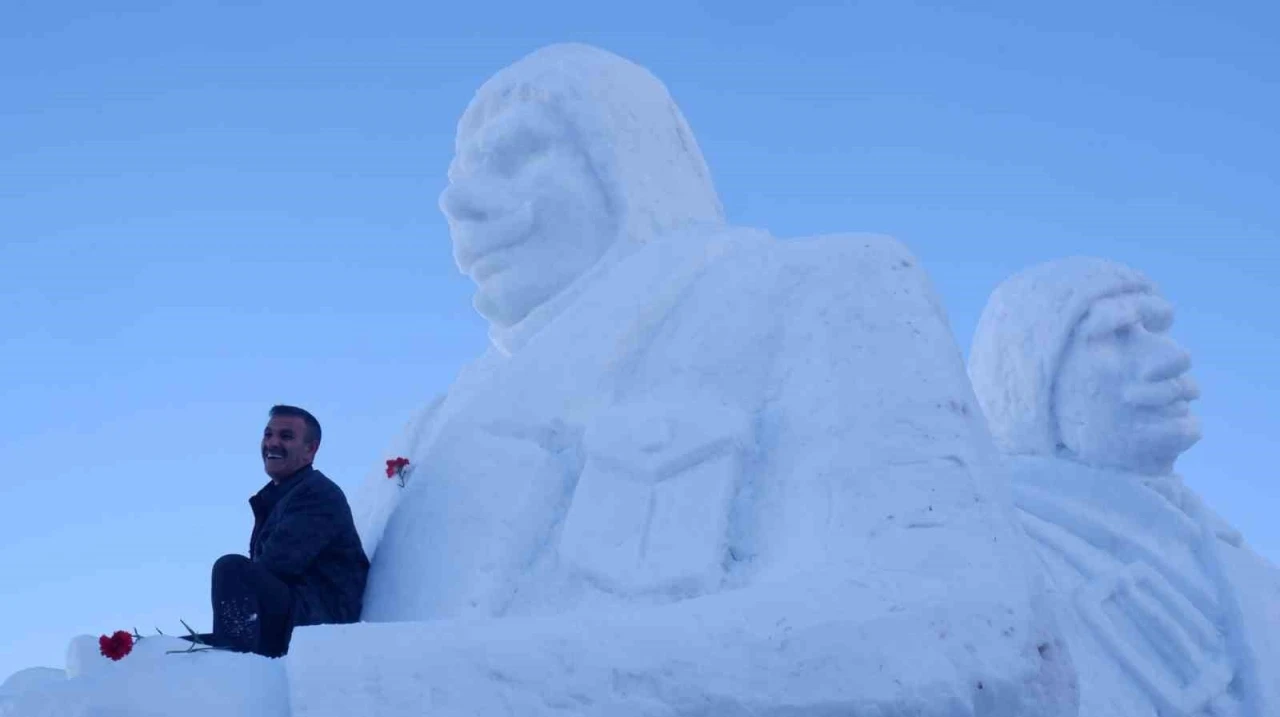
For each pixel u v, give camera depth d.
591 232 5.95
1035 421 8.41
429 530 4.72
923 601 3.38
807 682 3.15
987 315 8.83
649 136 6.14
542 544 4.55
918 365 4.19
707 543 4.15
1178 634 7.27
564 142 6.04
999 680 3.30
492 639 3.17
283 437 4.80
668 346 4.87
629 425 4.55
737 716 3.09
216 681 3.12
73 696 3.07
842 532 3.76
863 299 4.49
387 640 3.18
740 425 4.40
